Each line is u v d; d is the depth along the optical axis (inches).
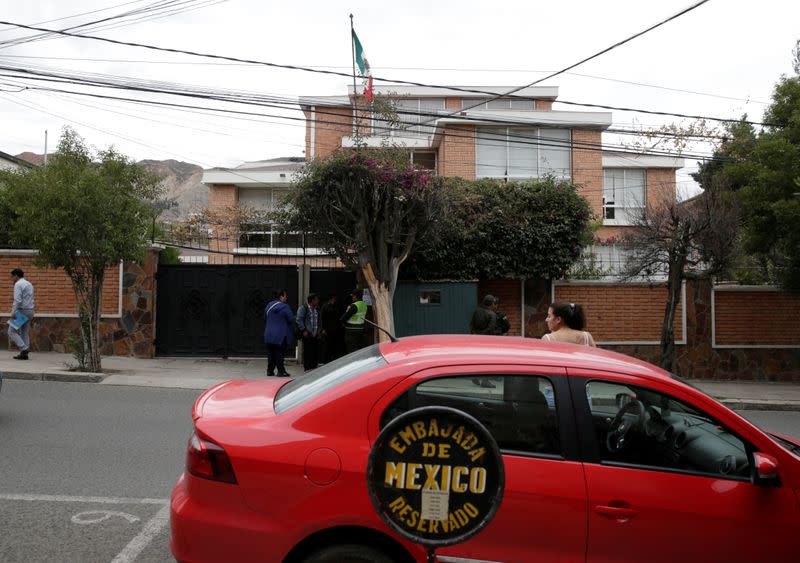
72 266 489.1
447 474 99.7
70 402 393.4
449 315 591.2
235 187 1118.4
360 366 151.0
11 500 223.0
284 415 137.6
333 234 563.5
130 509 218.5
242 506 129.5
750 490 132.4
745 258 658.8
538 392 137.7
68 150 492.4
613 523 128.6
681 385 141.0
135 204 497.0
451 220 567.8
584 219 612.4
